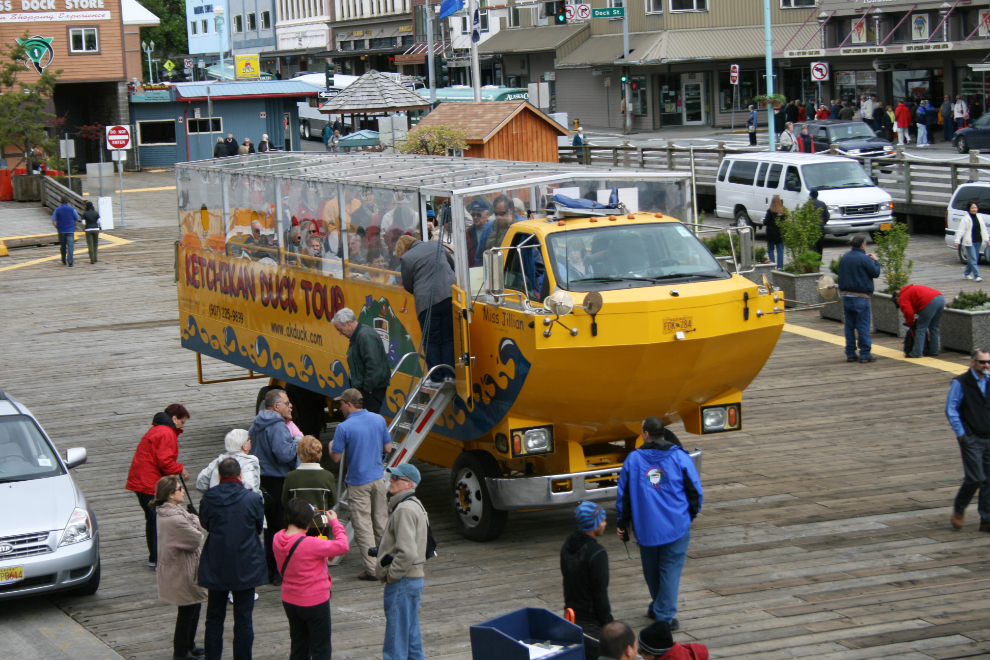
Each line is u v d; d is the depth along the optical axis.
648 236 10.22
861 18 50.22
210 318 15.42
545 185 10.83
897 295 19.27
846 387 16.14
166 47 109.62
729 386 10.45
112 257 33.09
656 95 60.34
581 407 9.89
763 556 10.00
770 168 29.84
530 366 9.44
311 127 66.12
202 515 8.01
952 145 43.28
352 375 10.66
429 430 10.63
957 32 46.19
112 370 19.66
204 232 15.38
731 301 9.76
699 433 10.59
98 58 53.75
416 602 7.82
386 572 7.74
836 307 20.91
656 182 11.36
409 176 11.77
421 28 76.81
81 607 9.70
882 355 18.03
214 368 19.69
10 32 52.62
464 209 10.28
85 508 9.93
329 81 58.06
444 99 50.94
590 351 9.37
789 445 13.52
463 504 10.87
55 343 22.05
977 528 10.51
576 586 7.27
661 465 8.30
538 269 9.96
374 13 82.75
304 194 12.73
